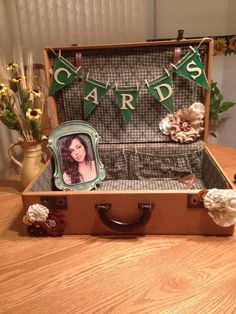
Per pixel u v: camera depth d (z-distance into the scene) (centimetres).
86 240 71
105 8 176
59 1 160
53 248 68
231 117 203
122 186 105
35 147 96
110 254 66
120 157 111
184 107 108
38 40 160
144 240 70
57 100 108
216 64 194
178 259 63
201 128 107
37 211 69
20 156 140
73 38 171
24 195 72
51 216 71
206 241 69
